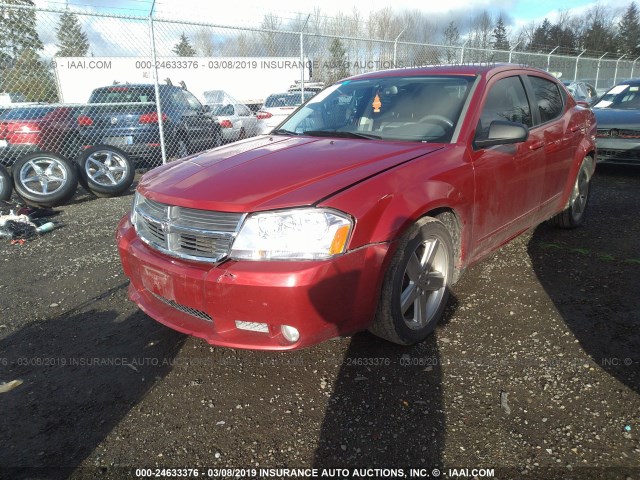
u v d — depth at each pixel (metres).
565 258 4.25
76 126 8.28
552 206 4.29
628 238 4.75
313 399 2.51
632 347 2.85
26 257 4.90
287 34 9.94
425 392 2.53
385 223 2.49
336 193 2.43
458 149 3.07
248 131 11.45
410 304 2.81
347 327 2.51
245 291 2.31
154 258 2.68
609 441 2.14
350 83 4.14
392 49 12.11
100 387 2.68
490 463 2.05
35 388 2.69
